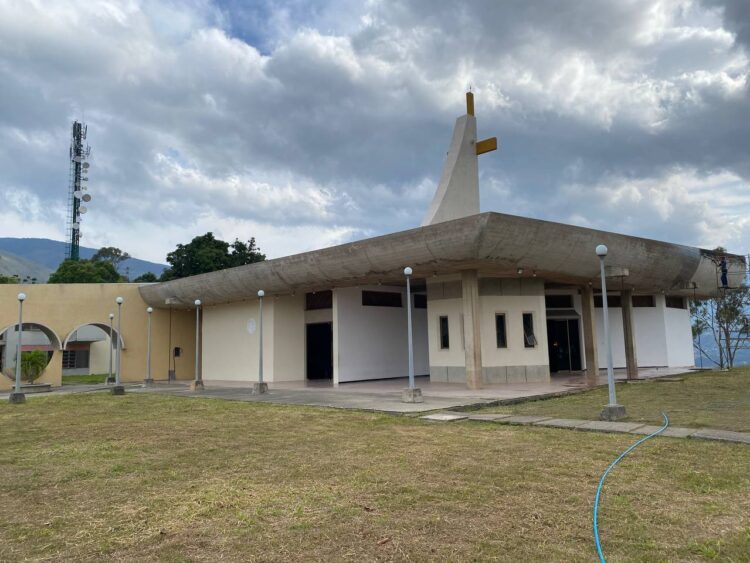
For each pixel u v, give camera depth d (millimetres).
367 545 4742
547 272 19359
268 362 25766
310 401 15883
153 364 31328
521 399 14953
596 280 21500
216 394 19453
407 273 15008
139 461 8414
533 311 20859
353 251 19469
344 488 6547
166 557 4574
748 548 4547
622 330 27734
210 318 30297
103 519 5617
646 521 5230
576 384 19594
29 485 7070
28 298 28375
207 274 26578
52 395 20891
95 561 4516
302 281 22469
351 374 23531
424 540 4840
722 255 25734
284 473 7387
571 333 26672
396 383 22562
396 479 6910
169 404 16578
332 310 24062
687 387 18438
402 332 26312
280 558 4500
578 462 7613
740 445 8484
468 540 4824
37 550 4781
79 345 45188
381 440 9594
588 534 4930
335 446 9180
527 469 7285
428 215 21422
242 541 4906
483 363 20266
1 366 40188
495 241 16391
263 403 16078
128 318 30906
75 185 62656
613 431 9898
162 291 29938
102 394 20672
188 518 5559
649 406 13500
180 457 8656
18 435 11242
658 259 21969
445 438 9633
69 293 29453
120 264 74125
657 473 6918
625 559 4359
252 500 6137
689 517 5320
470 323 18672
